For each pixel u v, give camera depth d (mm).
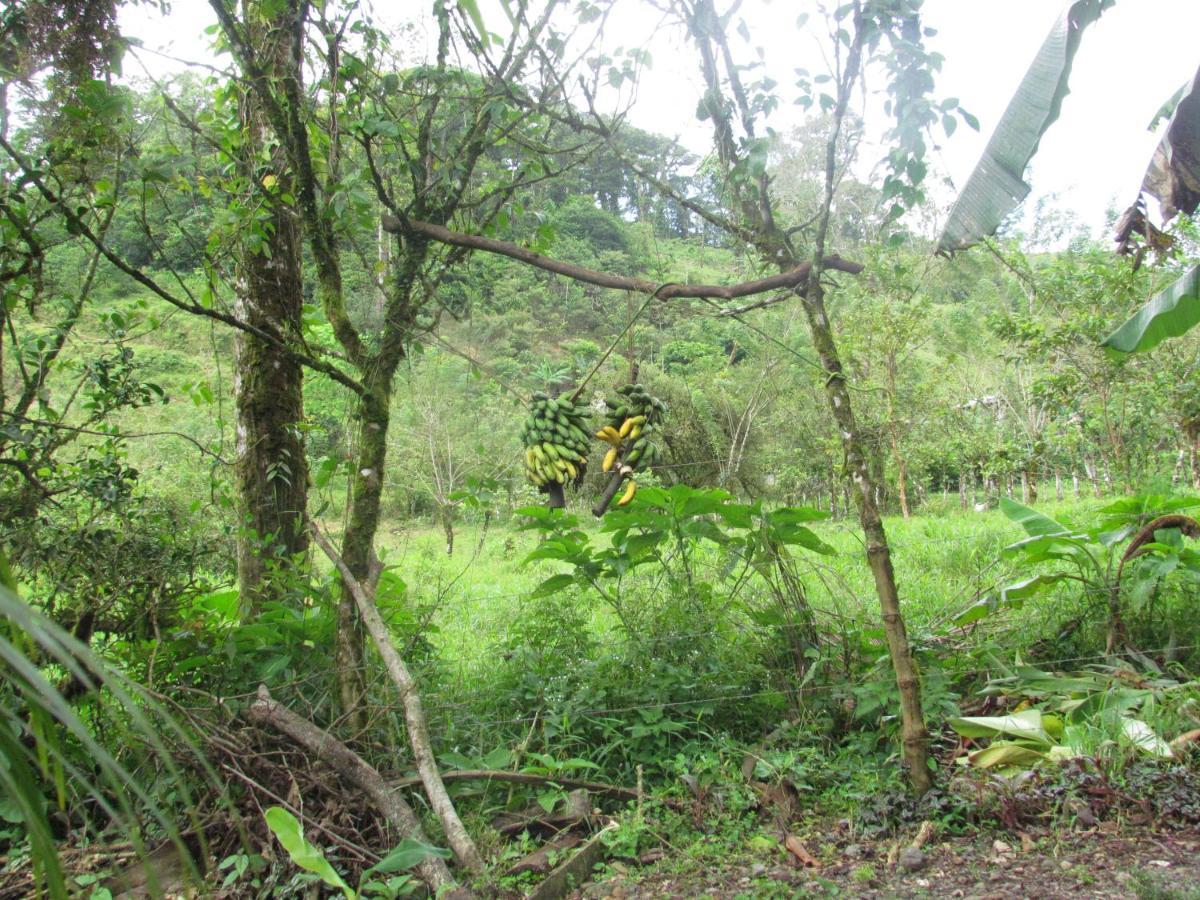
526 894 3211
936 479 23094
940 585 7328
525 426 4191
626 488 4258
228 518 5047
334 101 4234
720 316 4312
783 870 3340
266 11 3986
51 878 1043
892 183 3758
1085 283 13094
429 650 4840
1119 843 3369
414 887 3244
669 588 5043
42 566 4242
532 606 5531
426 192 4426
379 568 4242
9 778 1033
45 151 4105
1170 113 4113
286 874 3357
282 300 5258
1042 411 17109
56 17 4062
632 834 3492
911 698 3838
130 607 4340
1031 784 3775
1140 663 5109
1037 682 4715
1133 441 14727
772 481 18766
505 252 4328
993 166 3697
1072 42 3533
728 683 4590
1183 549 5254
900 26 3609
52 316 5242
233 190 4492
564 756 4250
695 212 4406
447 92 4570
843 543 10695
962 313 18453
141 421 9719
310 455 5832
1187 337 13422
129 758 3781
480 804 3814
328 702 4168
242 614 4762
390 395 4547
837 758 4273
